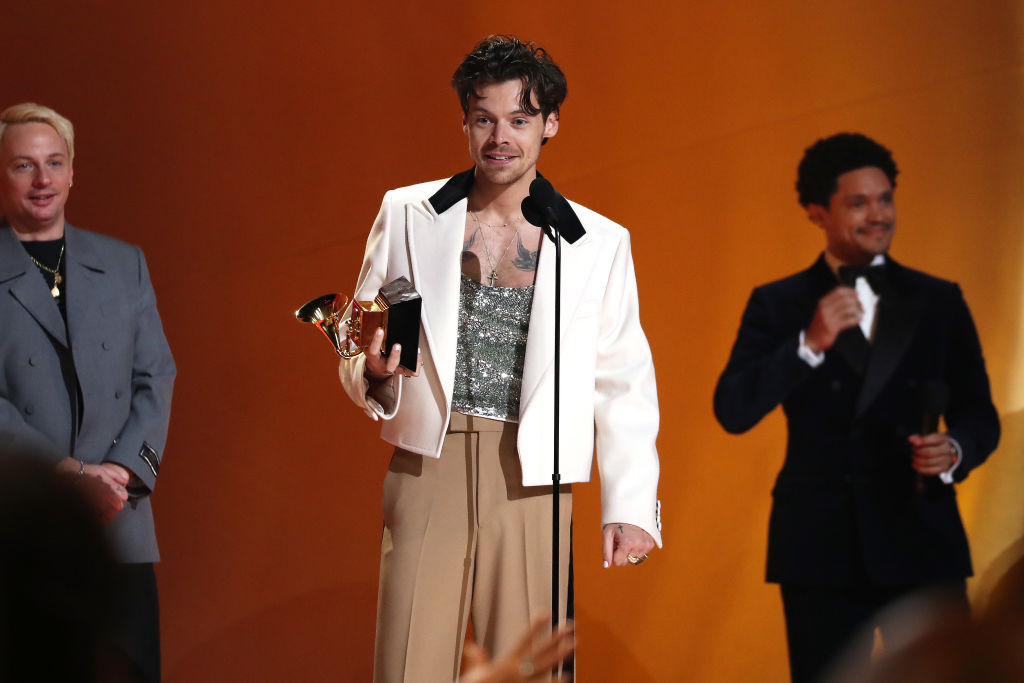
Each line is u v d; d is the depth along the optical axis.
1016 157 15.98
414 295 8.63
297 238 16.36
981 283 15.96
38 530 2.27
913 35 16.12
